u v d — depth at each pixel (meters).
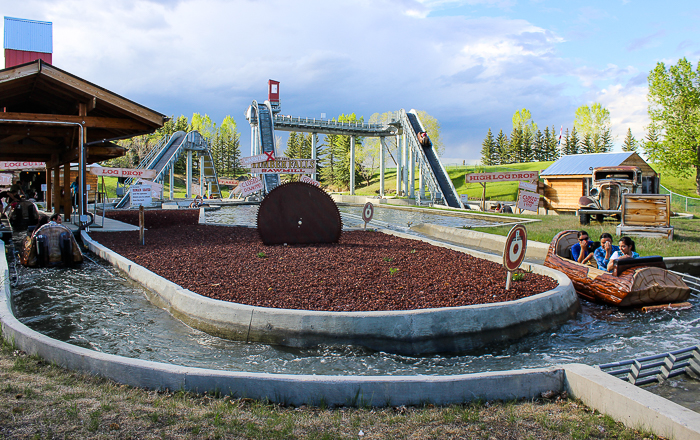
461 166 99.81
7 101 22.17
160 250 14.69
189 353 7.04
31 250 13.54
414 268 11.23
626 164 32.22
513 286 9.40
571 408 4.83
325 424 4.34
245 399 4.87
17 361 5.63
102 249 14.80
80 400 4.54
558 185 35.56
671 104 44.94
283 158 27.28
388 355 7.02
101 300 10.01
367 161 114.00
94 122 20.09
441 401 4.91
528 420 4.48
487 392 5.00
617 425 4.40
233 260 12.47
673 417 4.02
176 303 8.81
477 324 7.53
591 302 10.42
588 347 7.60
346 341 7.17
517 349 7.43
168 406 4.54
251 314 7.55
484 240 19.94
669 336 8.23
